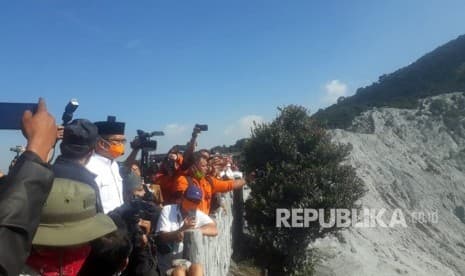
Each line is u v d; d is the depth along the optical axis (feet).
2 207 5.88
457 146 205.05
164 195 28.71
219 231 39.75
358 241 89.20
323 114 258.98
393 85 307.37
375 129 212.64
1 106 9.43
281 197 60.13
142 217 15.03
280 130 64.18
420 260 102.22
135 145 23.26
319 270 64.69
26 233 5.96
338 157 63.93
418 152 187.32
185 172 29.22
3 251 5.72
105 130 18.33
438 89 272.72
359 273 66.90
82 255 9.14
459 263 115.75
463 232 139.95
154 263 14.29
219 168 43.27
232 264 55.77
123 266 10.43
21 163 6.29
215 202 40.88
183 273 17.69
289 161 62.64
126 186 21.31
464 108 230.27
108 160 18.34
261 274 55.93
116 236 9.95
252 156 65.21
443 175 168.96
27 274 8.59
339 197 60.39
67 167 10.88
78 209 8.79
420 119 223.30
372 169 152.46
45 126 6.71
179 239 21.86
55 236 8.55
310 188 59.98
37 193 6.18
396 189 147.23
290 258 60.03
